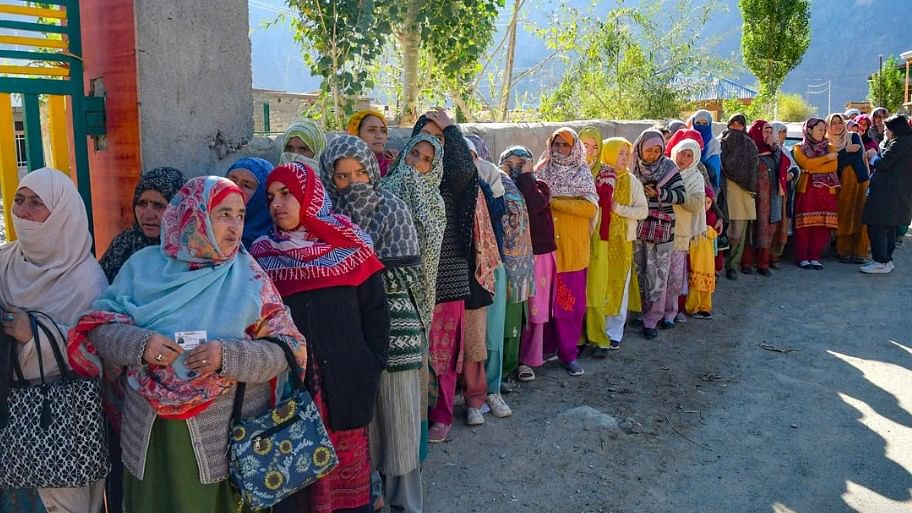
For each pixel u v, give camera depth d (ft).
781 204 27.89
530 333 16.84
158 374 7.51
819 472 13.14
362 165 10.34
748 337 20.81
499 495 12.22
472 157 13.28
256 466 7.79
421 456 11.94
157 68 11.25
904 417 15.43
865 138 33.30
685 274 21.88
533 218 15.90
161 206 9.57
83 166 11.59
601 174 18.02
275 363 7.88
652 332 20.63
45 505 7.98
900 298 24.81
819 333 21.16
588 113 39.19
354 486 9.66
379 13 20.03
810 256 29.60
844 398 16.46
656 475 13.00
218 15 11.89
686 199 19.80
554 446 13.93
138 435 7.72
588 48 39.04
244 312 7.87
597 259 18.13
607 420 14.90
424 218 11.50
